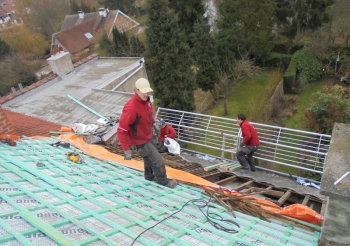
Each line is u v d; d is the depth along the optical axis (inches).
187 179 213.0
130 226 119.0
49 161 199.5
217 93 780.6
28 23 1653.5
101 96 417.4
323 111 463.8
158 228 122.9
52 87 478.0
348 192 100.3
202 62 714.2
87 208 127.5
